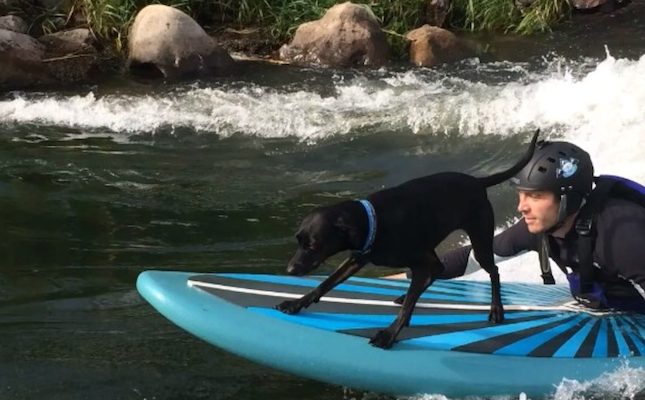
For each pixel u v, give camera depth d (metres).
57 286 3.99
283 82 7.66
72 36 8.34
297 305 3.14
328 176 5.55
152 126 6.47
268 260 4.31
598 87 6.45
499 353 3.11
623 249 3.03
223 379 3.26
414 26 9.27
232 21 9.29
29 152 5.86
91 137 6.22
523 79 7.62
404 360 3.00
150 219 4.81
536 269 4.18
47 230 4.61
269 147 6.07
